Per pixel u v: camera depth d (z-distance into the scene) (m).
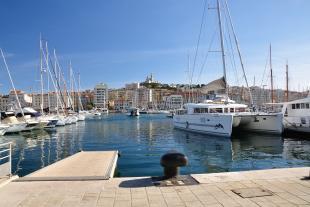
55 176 9.21
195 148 22.28
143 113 136.50
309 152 19.62
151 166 15.73
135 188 7.36
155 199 6.51
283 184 7.45
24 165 16.83
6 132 36.28
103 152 16.41
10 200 6.58
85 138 32.31
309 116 26.17
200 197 6.59
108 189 7.32
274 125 26.92
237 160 17.25
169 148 22.92
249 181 7.77
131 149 22.94
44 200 6.55
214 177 8.21
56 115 55.12
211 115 28.67
